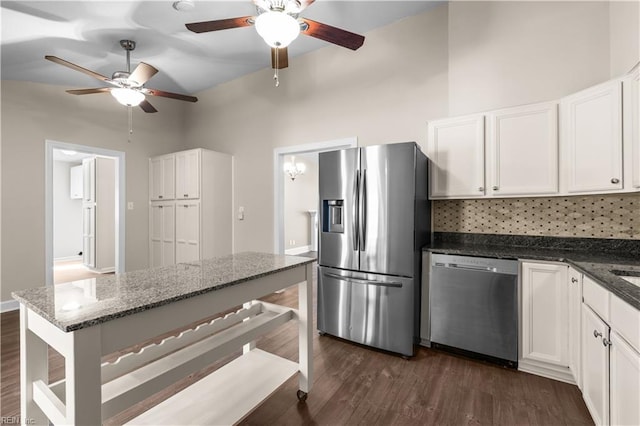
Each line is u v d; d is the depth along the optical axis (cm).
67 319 99
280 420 175
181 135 544
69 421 100
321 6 299
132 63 384
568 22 247
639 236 225
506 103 270
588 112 210
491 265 226
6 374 221
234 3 277
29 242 385
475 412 180
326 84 377
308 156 826
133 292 129
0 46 309
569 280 200
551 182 229
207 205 446
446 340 247
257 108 445
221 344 154
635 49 201
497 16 274
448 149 272
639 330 117
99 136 450
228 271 169
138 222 495
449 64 297
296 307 367
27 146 386
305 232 869
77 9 270
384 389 205
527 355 217
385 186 255
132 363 141
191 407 159
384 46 334
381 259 257
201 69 425
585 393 175
